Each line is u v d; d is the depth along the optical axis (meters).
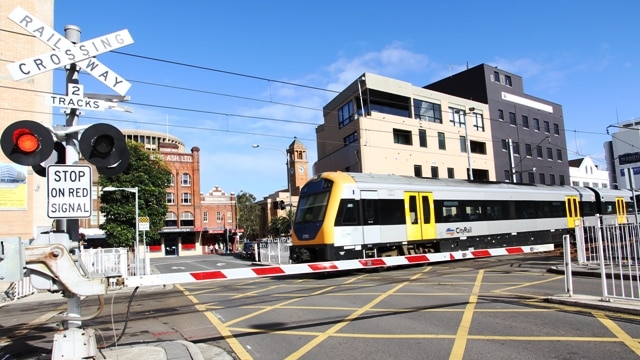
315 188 18.06
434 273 15.54
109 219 29.52
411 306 9.25
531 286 11.13
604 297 8.45
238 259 41.66
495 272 14.68
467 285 11.91
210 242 69.69
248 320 8.82
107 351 6.27
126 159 5.57
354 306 9.62
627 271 11.84
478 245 21.22
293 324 8.16
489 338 6.45
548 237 24.80
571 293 8.98
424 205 19.50
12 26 18.84
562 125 53.75
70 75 5.58
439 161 40.03
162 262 43.81
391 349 6.18
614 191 31.06
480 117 44.59
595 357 5.39
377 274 16.38
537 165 49.31
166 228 63.09
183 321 9.11
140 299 13.09
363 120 35.97
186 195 65.62
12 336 8.39
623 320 7.11
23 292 15.78
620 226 9.22
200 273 6.54
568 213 26.41
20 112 18.86
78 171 5.32
